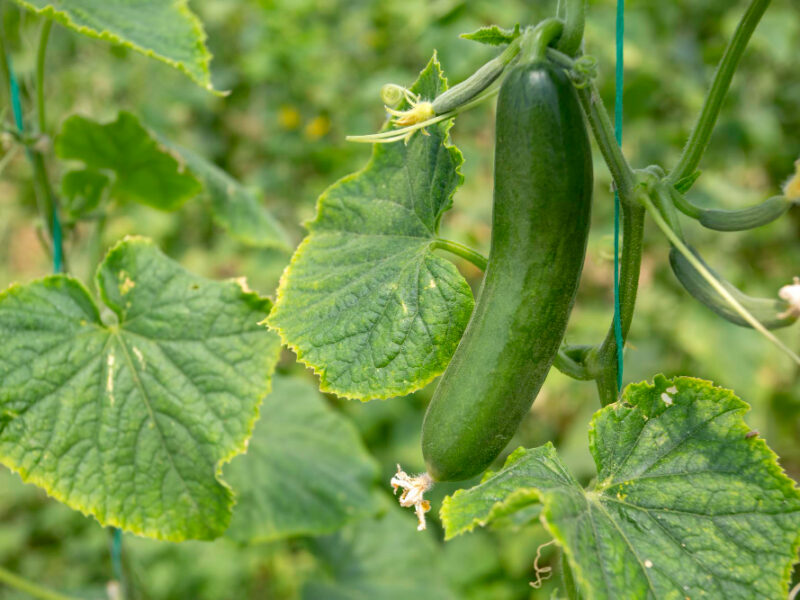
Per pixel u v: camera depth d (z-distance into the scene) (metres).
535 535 1.23
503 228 0.50
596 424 0.52
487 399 0.49
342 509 0.83
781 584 0.48
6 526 1.39
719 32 1.43
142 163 0.78
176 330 0.62
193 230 1.66
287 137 1.67
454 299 0.55
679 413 0.52
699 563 0.48
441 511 0.48
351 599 0.98
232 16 1.77
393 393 0.54
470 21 1.26
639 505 0.50
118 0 0.63
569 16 0.50
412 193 0.58
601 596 0.46
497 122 0.50
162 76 1.65
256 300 0.62
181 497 0.60
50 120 1.29
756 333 1.20
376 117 1.64
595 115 0.51
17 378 0.59
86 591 0.79
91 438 0.60
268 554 1.24
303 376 1.39
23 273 1.64
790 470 1.29
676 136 1.28
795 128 1.52
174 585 1.17
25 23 0.87
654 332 1.25
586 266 1.28
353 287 0.56
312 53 1.66
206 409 0.61
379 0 1.65
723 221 0.50
